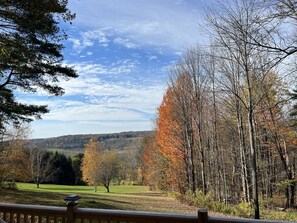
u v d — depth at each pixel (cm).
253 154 1242
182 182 2489
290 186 2036
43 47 918
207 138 2248
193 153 2277
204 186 2000
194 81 2138
